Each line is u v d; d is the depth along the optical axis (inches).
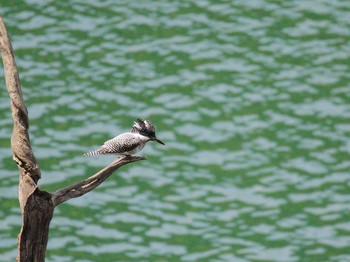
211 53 1750.7
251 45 1776.6
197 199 1434.5
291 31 1818.4
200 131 1569.9
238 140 1555.1
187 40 1782.7
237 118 1600.6
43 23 1815.9
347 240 1360.7
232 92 1657.2
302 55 1753.2
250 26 1830.7
